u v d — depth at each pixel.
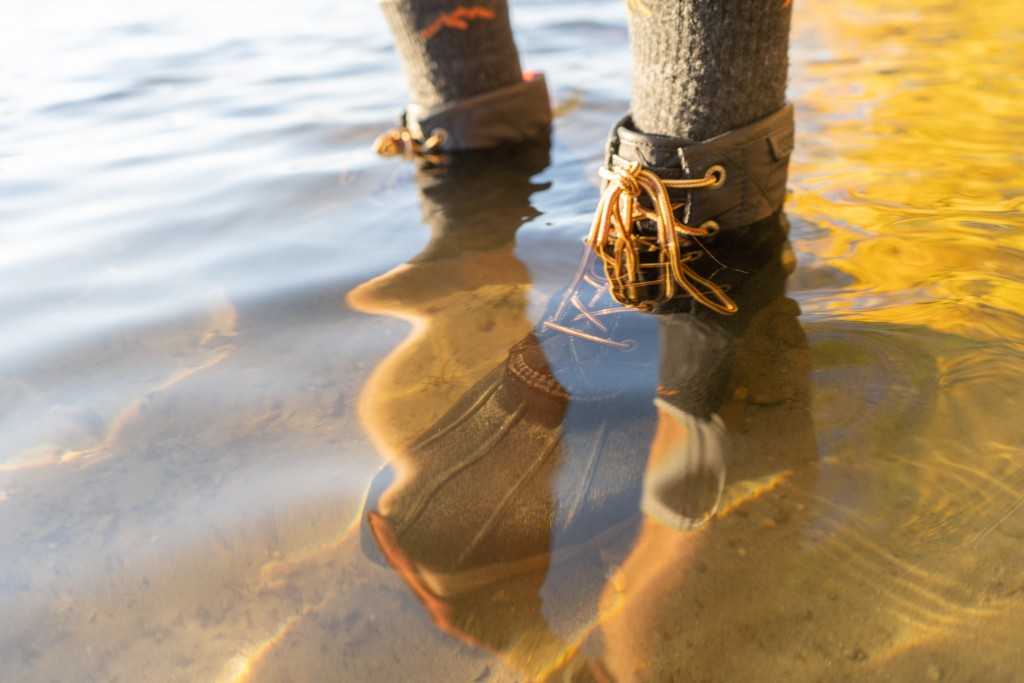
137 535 0.36
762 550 0.32
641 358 0.41
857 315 0.43
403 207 0.62
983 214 0.51
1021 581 0.29
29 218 0.64
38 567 0.35
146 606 0.33
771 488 0.34
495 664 0.29
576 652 0.29
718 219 0.50
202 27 1.38
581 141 0.73
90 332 0.48
